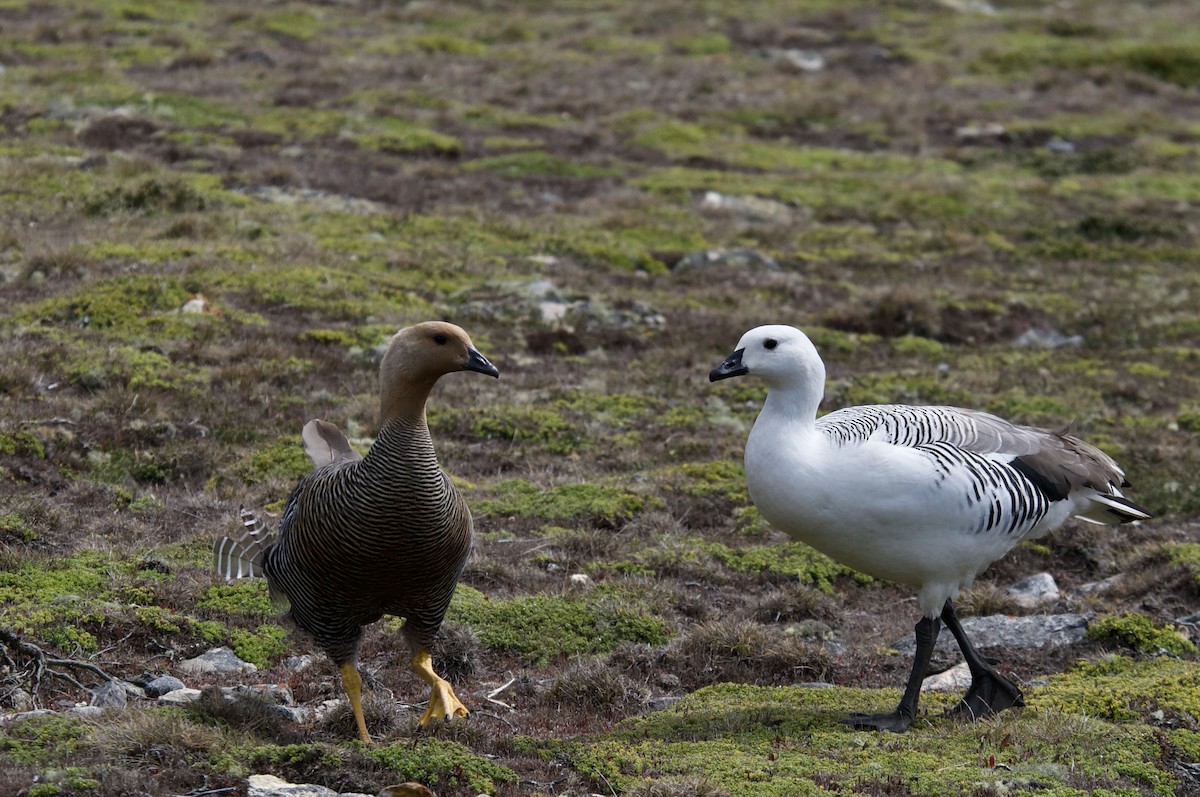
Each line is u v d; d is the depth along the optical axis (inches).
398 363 307.7
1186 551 497.0
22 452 507.8
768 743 337.4
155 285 700.0
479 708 369.1
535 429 609.9
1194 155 1354.6
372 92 1318.9
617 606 435.5
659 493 551.2
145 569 424.5
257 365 626.8
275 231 861.8
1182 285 969.5
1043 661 419.8
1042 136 1402.6
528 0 1899.6
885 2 1982.0
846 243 1026.7
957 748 333.1
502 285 803.4
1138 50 1723.7
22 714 308.8
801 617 455.8
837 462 355.6
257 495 506.9
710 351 754.8
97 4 1542.8
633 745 333.4
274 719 323.6
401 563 308.8
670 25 1800.0
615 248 930.7
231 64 1384.1
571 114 1360.7
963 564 359.6
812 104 1438.2
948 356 791.1
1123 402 722.2
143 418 556.7
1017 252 1043.9
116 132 1070.4
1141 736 335.9
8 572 405.1
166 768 280.5
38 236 787.4
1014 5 2049.7
